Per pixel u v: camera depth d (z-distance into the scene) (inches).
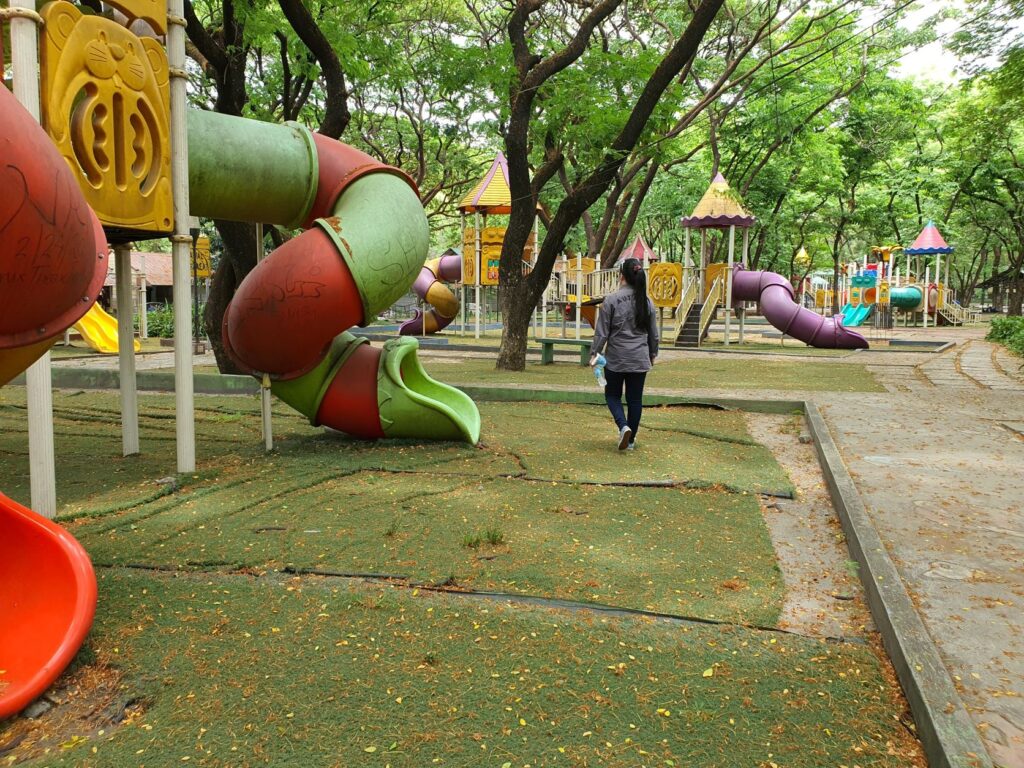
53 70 163.0
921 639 108.6
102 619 123.6
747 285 876.6
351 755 89.1
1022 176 1284.4
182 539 164.6
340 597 133.5
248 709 98.5
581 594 136.5
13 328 134.0
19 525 119.1
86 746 91.2
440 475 226.1
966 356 711.1
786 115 870.4
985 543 155.6
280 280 229.9
